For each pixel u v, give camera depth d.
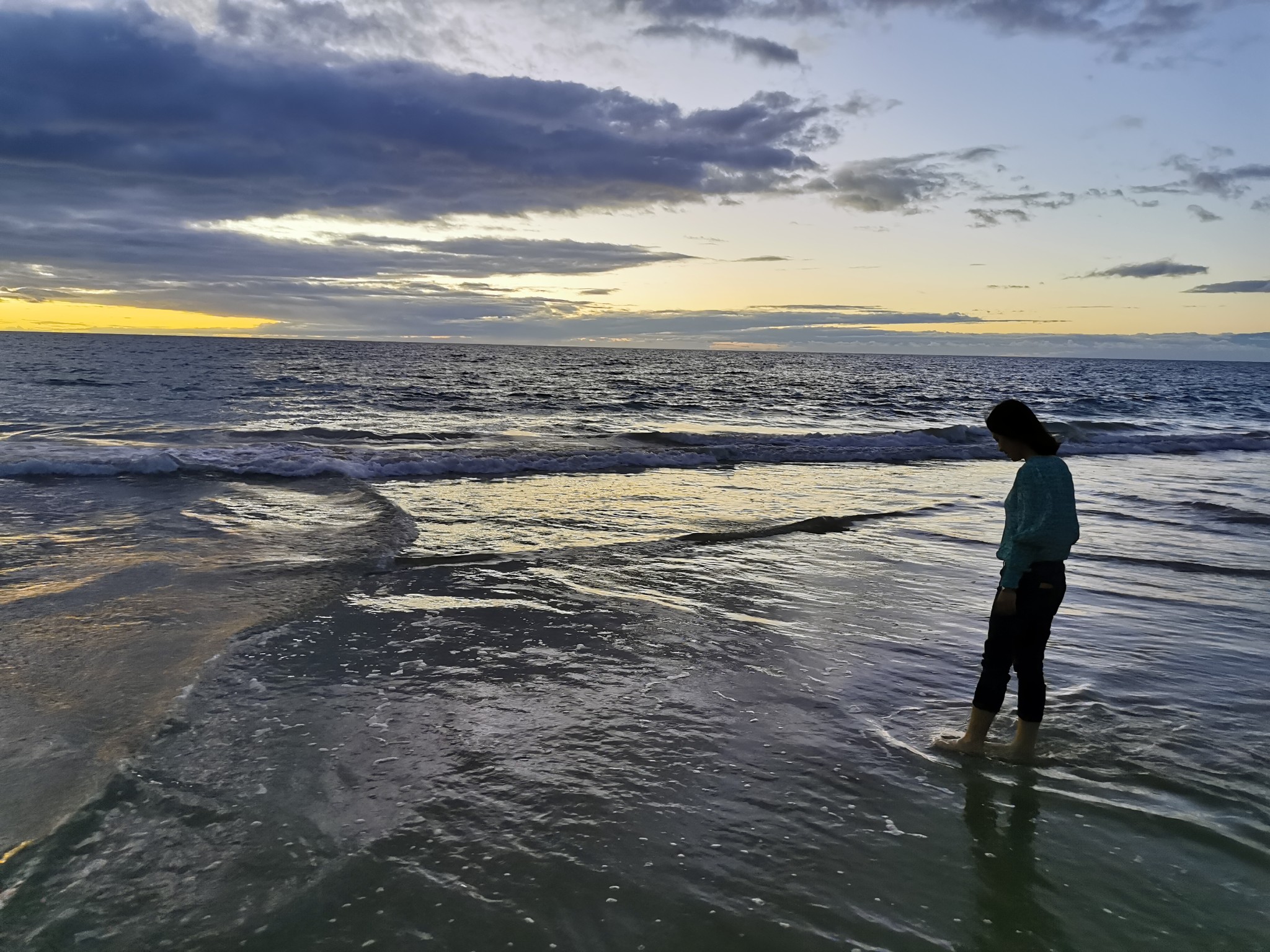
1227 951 2.31
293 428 19.31
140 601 5.26
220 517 8.21
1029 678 3.51
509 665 4.50
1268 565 7.71
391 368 59.97
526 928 2.33
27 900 2.36
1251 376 127.44
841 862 2.72
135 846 2.65
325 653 4.54
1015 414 3.51
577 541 7.84
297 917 2.34
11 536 6.98
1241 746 3.76
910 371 98.81
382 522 8.27
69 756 3.22
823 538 8.32
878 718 3.96
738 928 2.37
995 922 2.42
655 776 3.29
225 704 3.79
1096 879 2.67
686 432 22.39
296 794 3.03
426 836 2.79
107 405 24.86
